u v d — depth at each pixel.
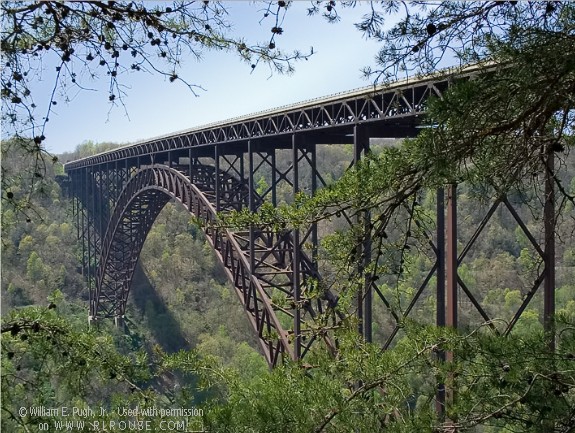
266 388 4.67
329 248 4.59
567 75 3.42
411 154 3.99
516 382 4.44
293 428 4.20
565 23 3.37
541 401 4.30
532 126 3.69
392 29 3.69
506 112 3.65
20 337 3.88
